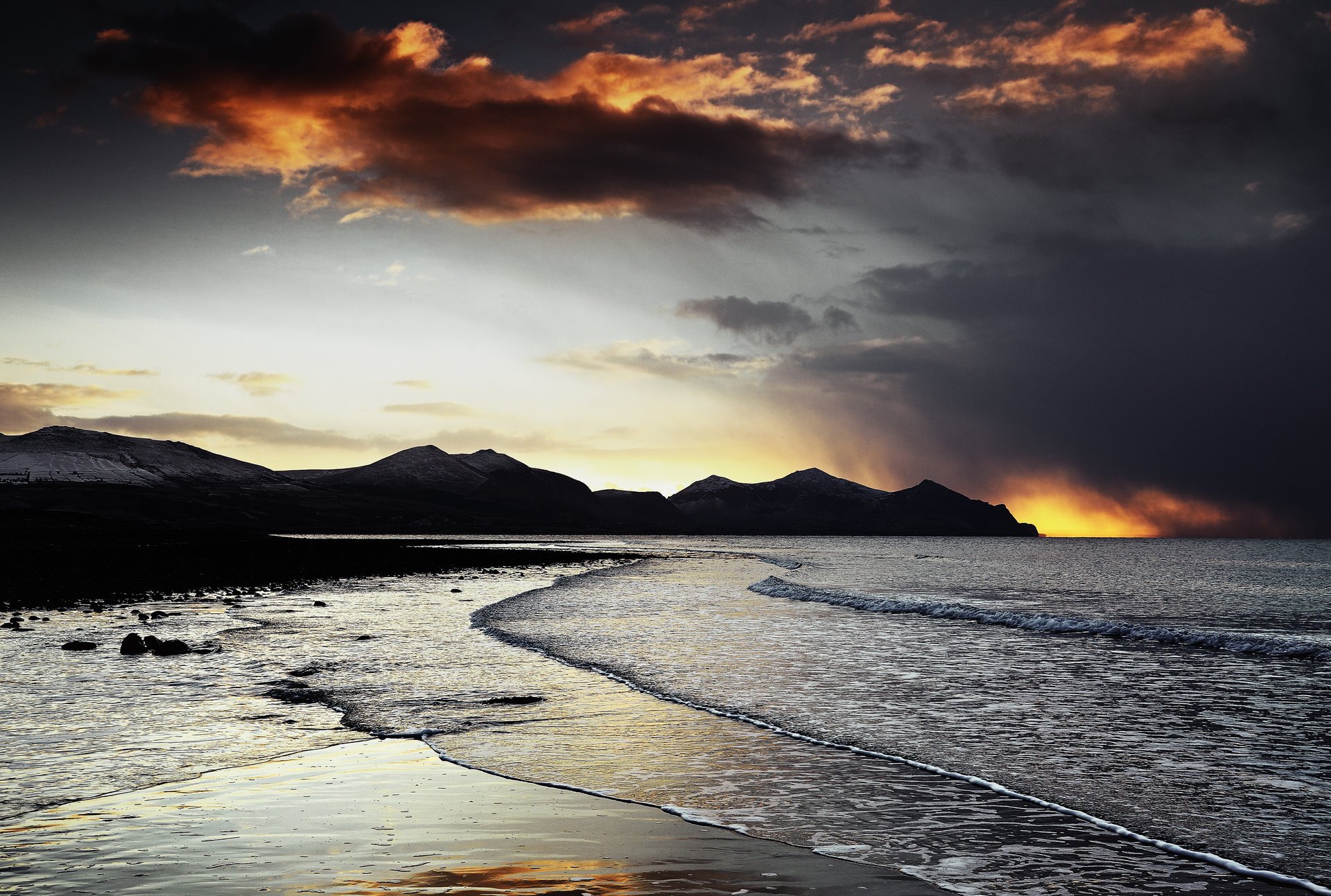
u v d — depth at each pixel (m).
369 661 18.52
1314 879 6.86
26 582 36.88
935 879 6.81
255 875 6.77
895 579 58.25
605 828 8.02
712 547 176.50
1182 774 9.94
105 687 15.20
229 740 11.53
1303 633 27.42
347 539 161.75
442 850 7.37
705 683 15.98
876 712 13.45
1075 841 7.75
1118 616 33.59
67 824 8.12
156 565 50.97
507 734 11.95
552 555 99.00
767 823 8.20
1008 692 15.27
